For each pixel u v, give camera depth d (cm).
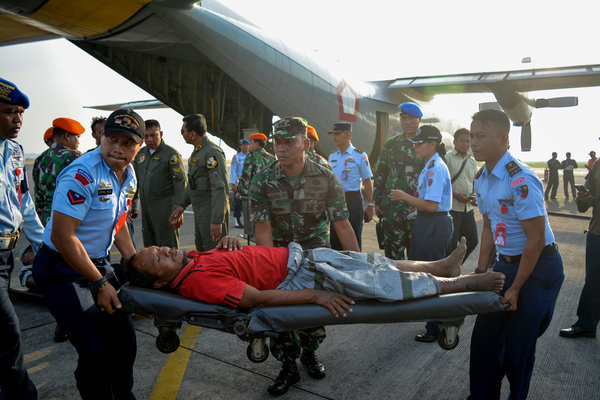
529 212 174
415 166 380
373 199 416
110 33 732
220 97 981
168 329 173
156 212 382
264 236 235
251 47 796
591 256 294
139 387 235
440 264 211
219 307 168
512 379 192
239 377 247
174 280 180
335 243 417
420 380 244
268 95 856
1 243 187
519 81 1057
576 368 257
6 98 182
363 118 1030
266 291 175
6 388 184
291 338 226
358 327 328
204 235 384
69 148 333
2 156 190
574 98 1166
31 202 215
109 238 187
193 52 874
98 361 176
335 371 255
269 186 229
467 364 264
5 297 180
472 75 1120
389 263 204
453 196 411
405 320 176
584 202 288
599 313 296
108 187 175
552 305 187
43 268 173
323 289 186
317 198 231
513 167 181
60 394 226
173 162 375
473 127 189
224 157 371
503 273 192
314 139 374
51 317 336
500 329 194
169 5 683
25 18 657
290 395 226
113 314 180
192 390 231
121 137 167
